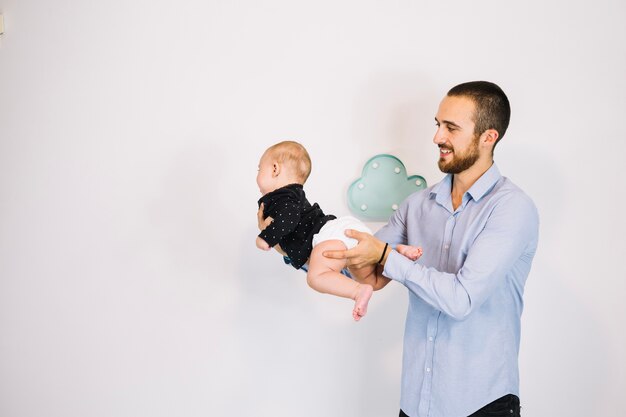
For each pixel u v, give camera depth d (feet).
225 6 7.67
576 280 7.13
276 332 7.64
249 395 7.73
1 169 8.57
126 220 7.98
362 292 5.18
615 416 7.13
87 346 8.16
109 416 8.11
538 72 7.13
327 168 7.51
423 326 5.60
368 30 7.42
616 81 7.02
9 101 8.54
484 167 5.60
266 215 5.82
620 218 7.05
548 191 7.15
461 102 5.43
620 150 7.03
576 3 7.06
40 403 8.39
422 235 5.90
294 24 7.55
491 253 5.08
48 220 8.30
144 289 7.95
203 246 7.77
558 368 7.19
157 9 7.84
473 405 5.30
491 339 5.36
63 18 8.19
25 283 8.43
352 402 7.57
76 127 8.14
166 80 7.83
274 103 7.59
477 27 7.23
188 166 7.79
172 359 7.89
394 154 7.40
